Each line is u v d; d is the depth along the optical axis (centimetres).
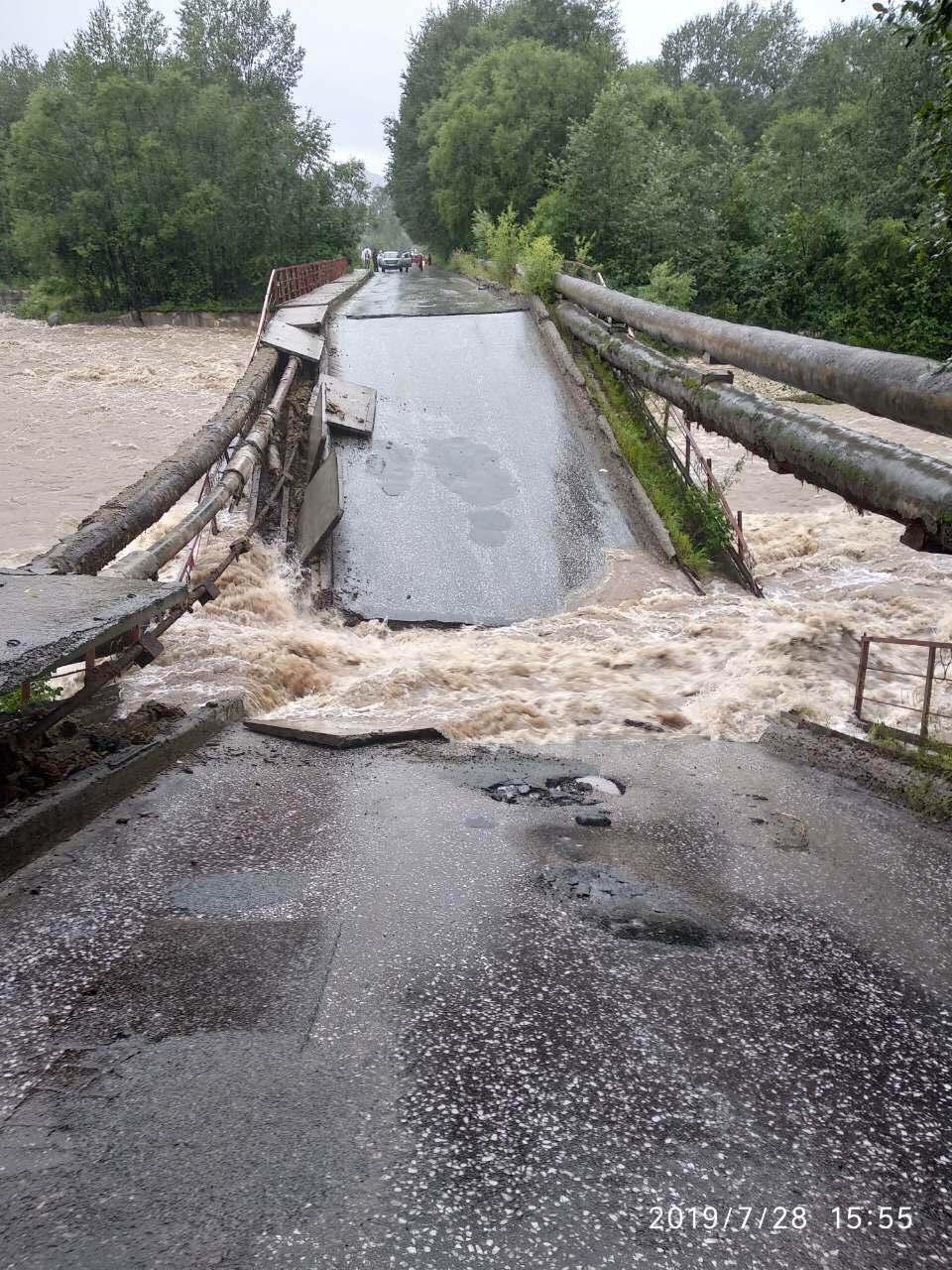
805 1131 390
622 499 1608
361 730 862
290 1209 336
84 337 3516
